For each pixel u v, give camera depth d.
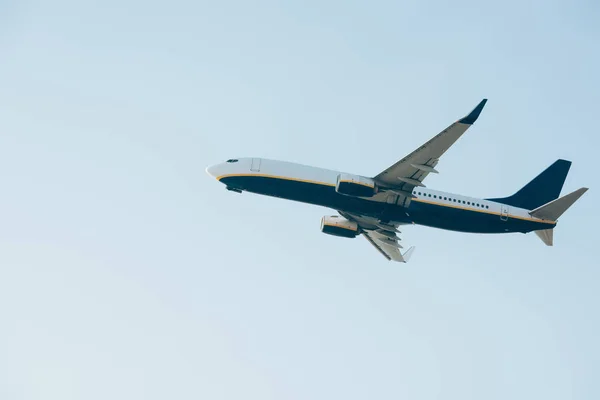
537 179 181.25
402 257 192.75
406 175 157.25
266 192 165.62
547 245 174.25
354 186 158.00
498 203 169.38
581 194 164.62
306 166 167.00
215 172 169.00
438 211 165.25
